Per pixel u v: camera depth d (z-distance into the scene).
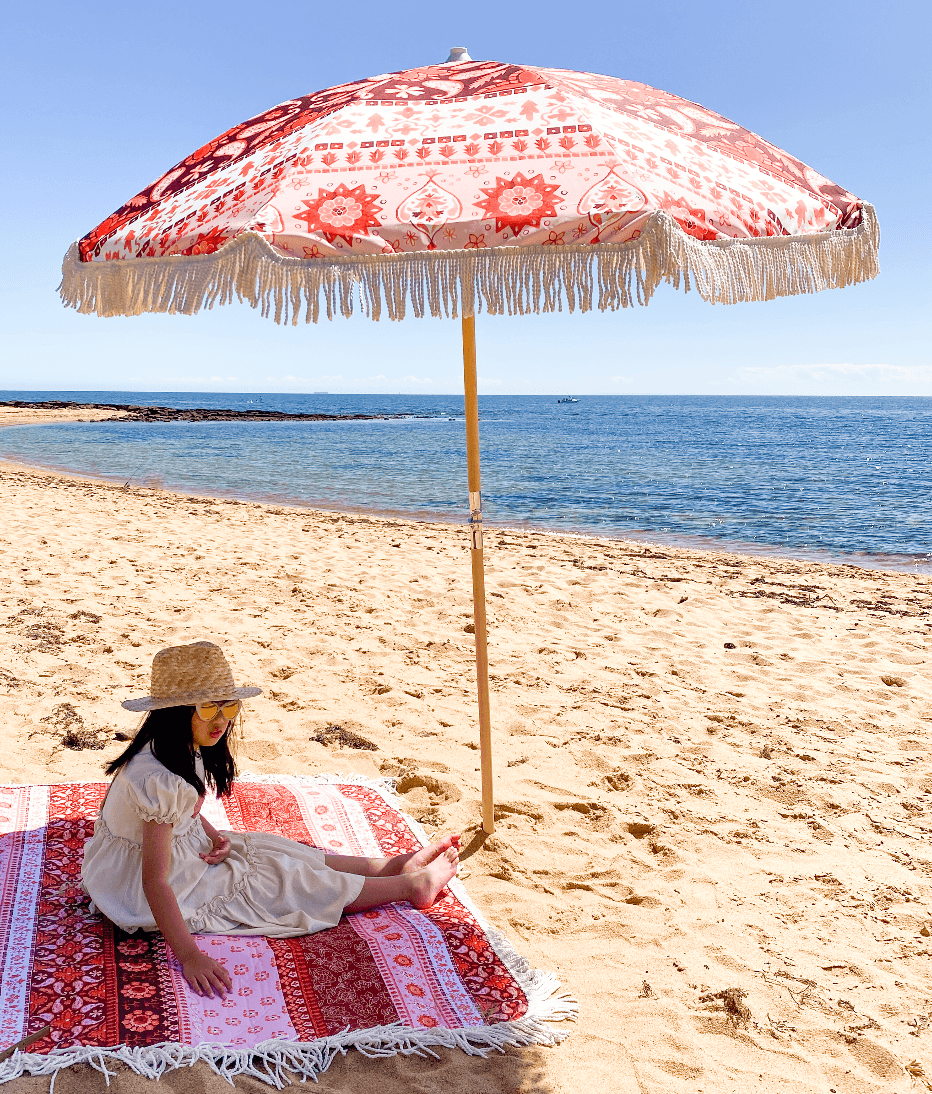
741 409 166.88
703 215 2.08
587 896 3.19
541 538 12.50
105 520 11.53
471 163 2.10
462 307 1.97
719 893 3.22
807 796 4.04
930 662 6.26
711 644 6.56
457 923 2.80
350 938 2.60
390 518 15.55
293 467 28.17
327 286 1.96
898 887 3.30
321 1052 2.20
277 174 2.13
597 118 2.23
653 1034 2.45
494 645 6.26
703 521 16.38
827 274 2.34
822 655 6.38
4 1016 2.15
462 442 46.66
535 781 4.09
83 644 5.68
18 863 2.85
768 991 2.66
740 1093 2.25
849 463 32.62
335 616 6.84
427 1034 2.29
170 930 2.33
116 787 2.45
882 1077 2.34
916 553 12.98
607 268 1.92
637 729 4.77
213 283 2.03
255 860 2.72
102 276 2.28
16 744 4.10
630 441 50.00
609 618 7.21
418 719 4.78
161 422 69.50
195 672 2.35
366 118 2.27
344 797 3.62
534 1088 2.20
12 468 21.72
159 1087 2.01
